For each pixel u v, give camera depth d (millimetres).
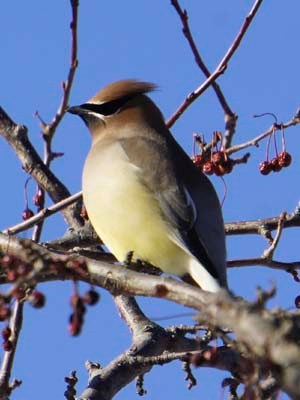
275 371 5258
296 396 5148
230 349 8836
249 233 11836
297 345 5266
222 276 11000
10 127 11891
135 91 12664
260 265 10867
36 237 10961
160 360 10023
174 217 11375
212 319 5684
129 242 11570
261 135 11539
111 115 12539
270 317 5391
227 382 8836
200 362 7219
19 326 9555
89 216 11828
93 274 6945
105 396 9906
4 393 9398
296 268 10836
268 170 11984
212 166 11602
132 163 11695
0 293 6816
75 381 10016
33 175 11766
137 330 10484
